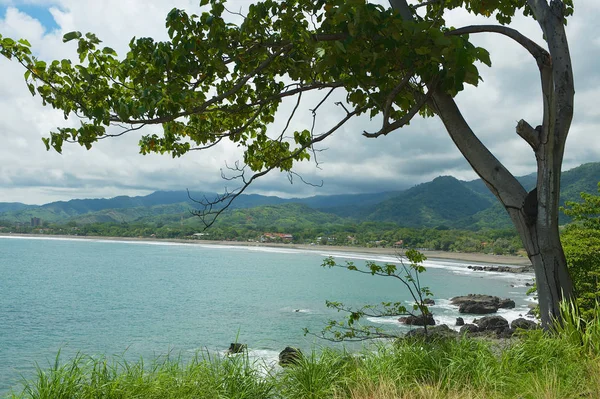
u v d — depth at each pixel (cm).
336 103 585
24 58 544
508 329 2614
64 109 563
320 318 3466
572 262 1239
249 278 6619
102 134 564
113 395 441
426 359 555
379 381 500
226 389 486
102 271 7338
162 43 557
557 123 554
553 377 484
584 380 481
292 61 607
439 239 15525
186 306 4125
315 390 502
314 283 6106
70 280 6097
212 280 6294
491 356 563
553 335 561
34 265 8088
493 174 598
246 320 3409
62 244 15762
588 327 561
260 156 779
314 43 520
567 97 550
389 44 489
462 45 490
